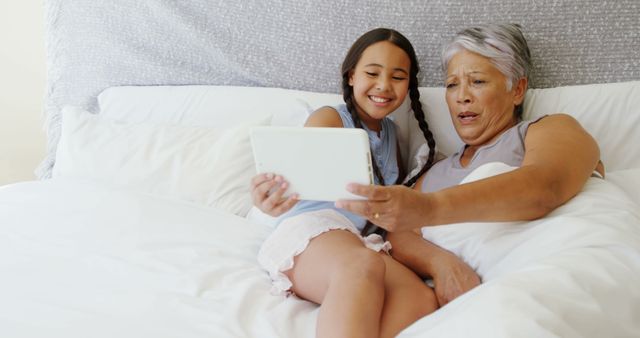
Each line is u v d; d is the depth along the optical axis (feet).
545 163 2.86
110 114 5.43
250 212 4.18
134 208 3.81
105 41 5.65
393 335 2.62
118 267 3.21
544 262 2.31
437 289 3.03
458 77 3.71
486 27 3.71
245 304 2.86
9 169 6.63
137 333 2.56
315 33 4.99
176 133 4.63
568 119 3.37
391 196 2.52
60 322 2.64
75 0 5.68
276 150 2.79
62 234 3.57
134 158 4.49
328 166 2.72
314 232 3.10
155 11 5.43
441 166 3.90
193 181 4.34
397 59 3.77
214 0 5.23
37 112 6.49
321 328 2.51
